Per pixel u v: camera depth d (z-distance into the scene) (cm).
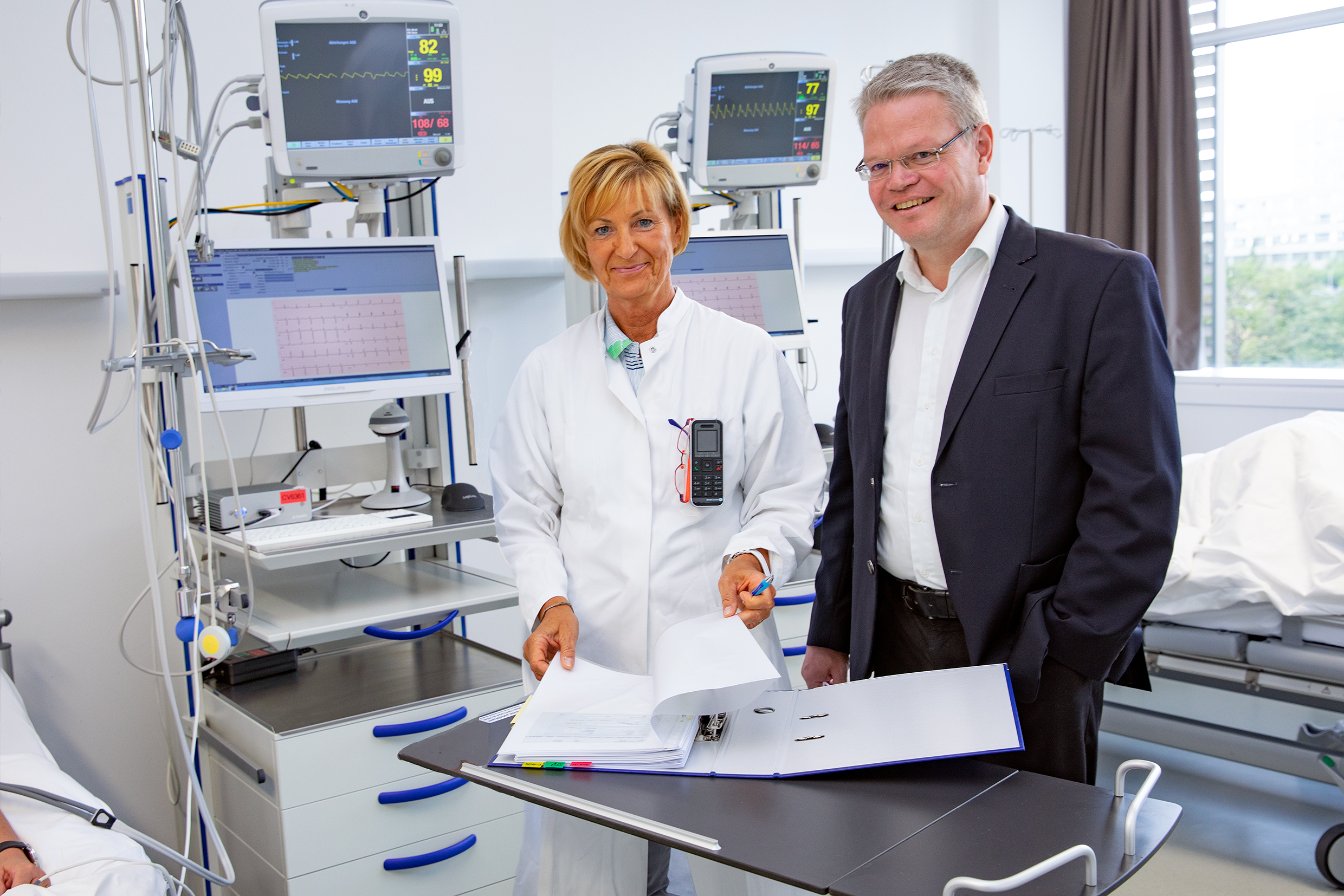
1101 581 120
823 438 286
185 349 166
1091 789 100
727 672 106
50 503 229
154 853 239
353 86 198
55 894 135
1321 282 413
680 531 150
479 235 294
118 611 237
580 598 151
